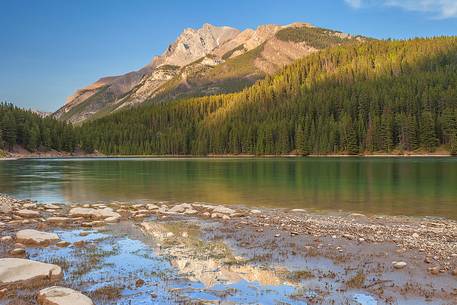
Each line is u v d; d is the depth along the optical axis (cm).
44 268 1273
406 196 3444
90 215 2456
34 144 16462
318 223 2212
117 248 1658
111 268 1372
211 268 1374
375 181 4734
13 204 2959
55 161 12219
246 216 2503
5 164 10038
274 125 15950
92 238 1855
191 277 1278
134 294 1125
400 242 1703
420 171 6153
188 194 3772
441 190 3822
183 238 1850
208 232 1984
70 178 5700
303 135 14662
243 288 1179
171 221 2305
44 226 2120
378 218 2430
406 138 12975
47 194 3844
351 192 3762
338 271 1331
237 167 8094
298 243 1720
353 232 1936
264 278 1268
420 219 2402
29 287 1159
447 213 2620
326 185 4403
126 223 2245
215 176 5897
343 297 1105
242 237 1858
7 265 1248
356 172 6175
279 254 1548
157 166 8975
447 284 1193
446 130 12375
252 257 1509
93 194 3828
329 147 14088
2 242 1719
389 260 1445
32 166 9056
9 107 17838
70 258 1495
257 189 4119
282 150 15338
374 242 1714
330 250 1595
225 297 1107
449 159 10206
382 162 9081
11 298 1071
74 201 3366
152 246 1691
